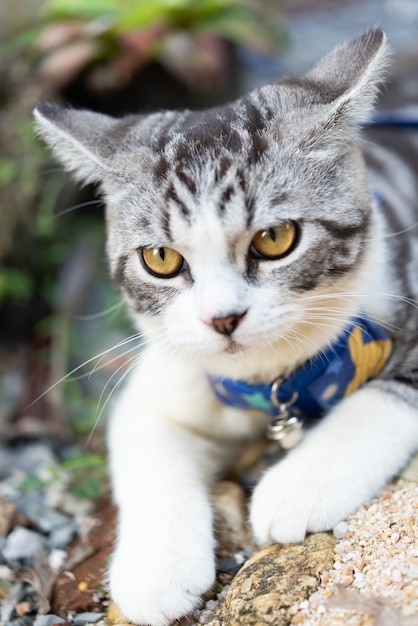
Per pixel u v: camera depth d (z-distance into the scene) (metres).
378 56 0.37
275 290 0.36
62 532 0.41
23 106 0.57
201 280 0.36
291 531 0.35
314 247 0.36
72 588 0.38
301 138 0.36
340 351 0.38
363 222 0.38
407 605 0.31
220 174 0.36
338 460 0.36
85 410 0.51
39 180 0.57
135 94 0.61
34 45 0.58
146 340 0.40
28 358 0.56
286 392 0.39
